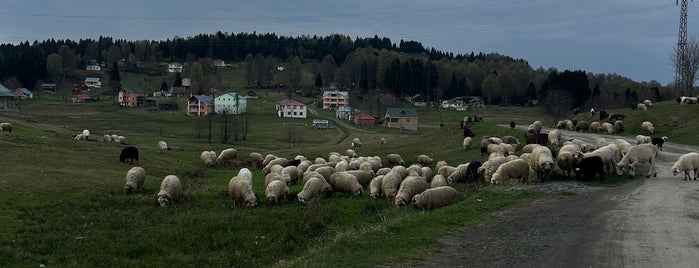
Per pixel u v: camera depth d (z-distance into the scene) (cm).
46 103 15888
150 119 13338
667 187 2598
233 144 9356
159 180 3741
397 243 1611
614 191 2497
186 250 2067
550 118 11525
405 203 2617
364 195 3061
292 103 15275
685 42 9988
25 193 2792
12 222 2250
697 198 2264
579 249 1470
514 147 4906
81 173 3669
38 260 1827
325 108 17988
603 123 6962
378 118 14925
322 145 9556
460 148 5919
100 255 1933
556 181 2873
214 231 2292
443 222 1875
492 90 18938
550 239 1599
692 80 10100
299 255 1923
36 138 5188
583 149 3912
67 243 2038
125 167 4319
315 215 2530
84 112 14250
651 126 6244
